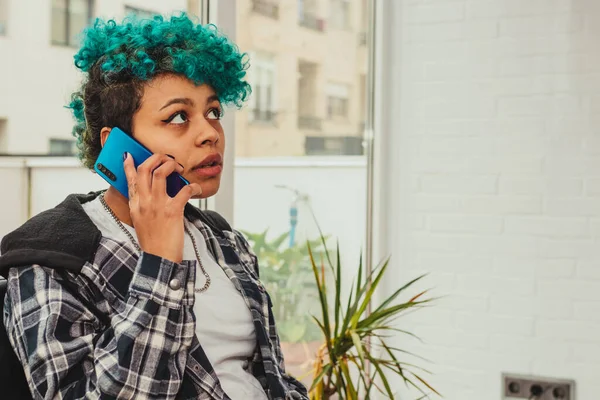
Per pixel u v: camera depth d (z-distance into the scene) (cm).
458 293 306
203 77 111
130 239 112
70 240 105
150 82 109
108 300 105
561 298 294
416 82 310
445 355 309
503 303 301
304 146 362
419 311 312
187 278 105
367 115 321
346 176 354
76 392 96
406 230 313
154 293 100
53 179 286
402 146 313
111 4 311
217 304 116
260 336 119
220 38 119
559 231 293
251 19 361
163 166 106
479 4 299
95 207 115
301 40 356
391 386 313
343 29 345
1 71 339
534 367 297
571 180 291
